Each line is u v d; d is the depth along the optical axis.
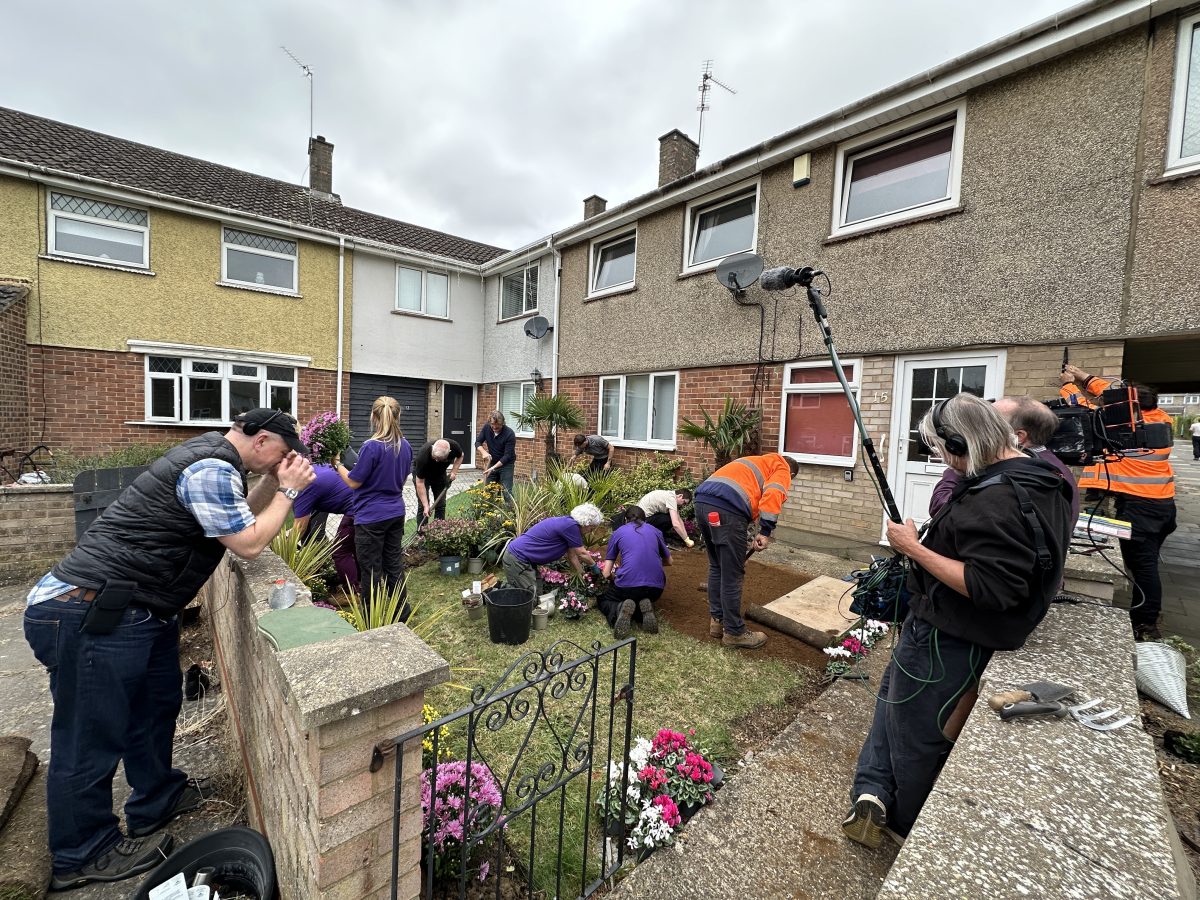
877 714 1.98
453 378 13.35
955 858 0.92
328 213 12.72
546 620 3.98
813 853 1.89
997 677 1.57
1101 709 1.40
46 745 2.63
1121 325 4.43
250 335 10.43
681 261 8.22
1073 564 2.49
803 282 2.54
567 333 10.68
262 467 2.04
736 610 3.61
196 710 2.97
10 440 7.74
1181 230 4.16
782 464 3.91
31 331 8.34
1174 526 3.72
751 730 2.74
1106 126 4.47
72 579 1.73
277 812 1.64
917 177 5.77
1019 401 2.50
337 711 1.14
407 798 1.35
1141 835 0.96
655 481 7.44
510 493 6.43
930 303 5.52
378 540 3.82
